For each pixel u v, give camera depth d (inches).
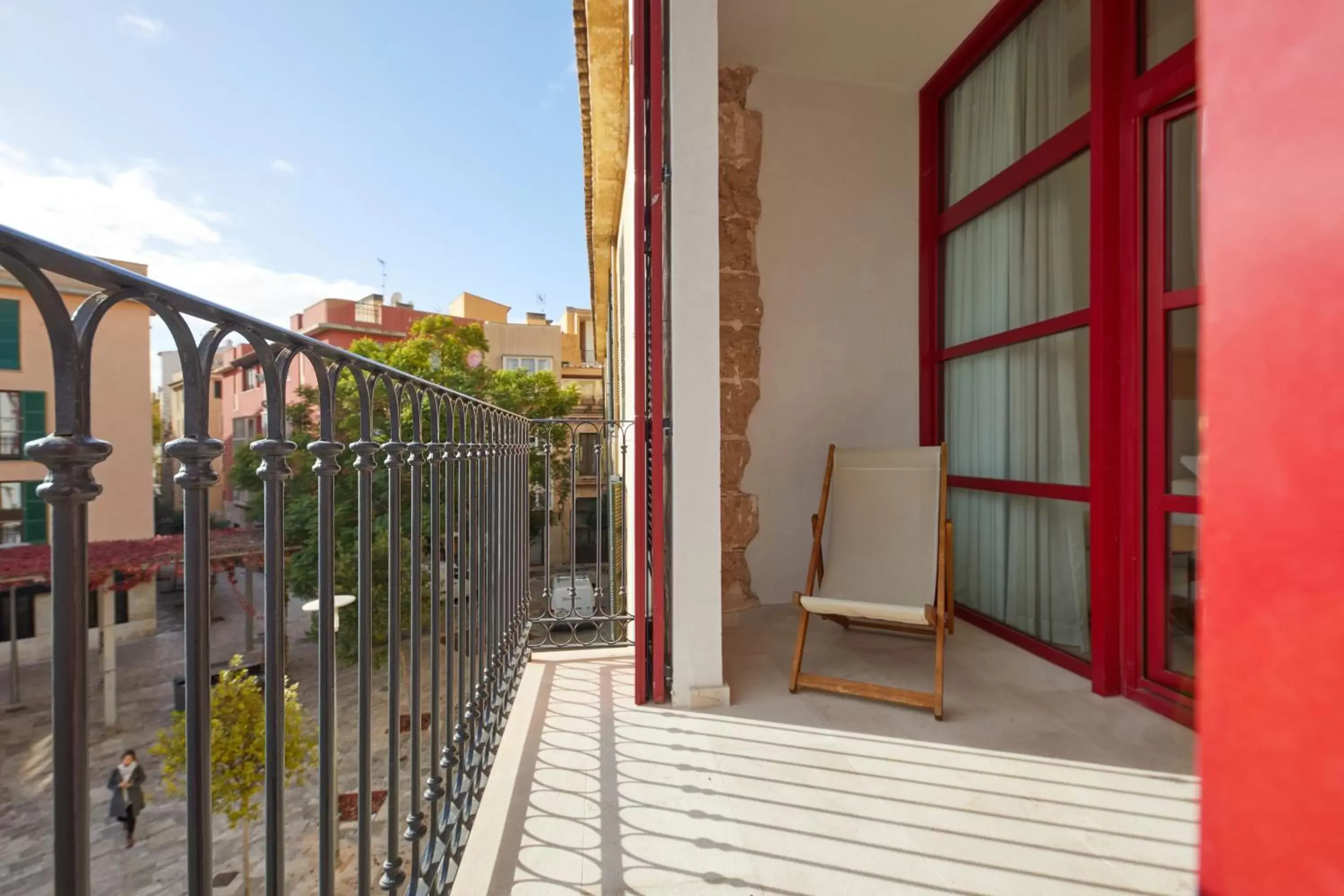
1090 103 101.7
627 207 186.9
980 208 137.9
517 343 879.1
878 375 160.1
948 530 101.6
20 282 17.2
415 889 45.4
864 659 114.8
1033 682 103.4
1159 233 93.4
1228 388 17.3
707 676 94.7
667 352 99.3
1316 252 15.1
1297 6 15.5
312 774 296.0
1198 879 18.1
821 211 156.8
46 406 431.8
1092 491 100.3
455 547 63.2
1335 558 14.8
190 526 23.4
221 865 266.8
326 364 35.8
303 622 576.7
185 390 23.7
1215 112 17.7
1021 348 126.5
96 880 272.2
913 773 73.8
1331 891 14.9
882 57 147.0
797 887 54.9
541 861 58.6
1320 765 15.1
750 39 140.6
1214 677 17.7
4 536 417.1
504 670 89.0
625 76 167.6
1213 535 17.7
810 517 156.9
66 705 18.0
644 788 70.9
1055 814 65.5
